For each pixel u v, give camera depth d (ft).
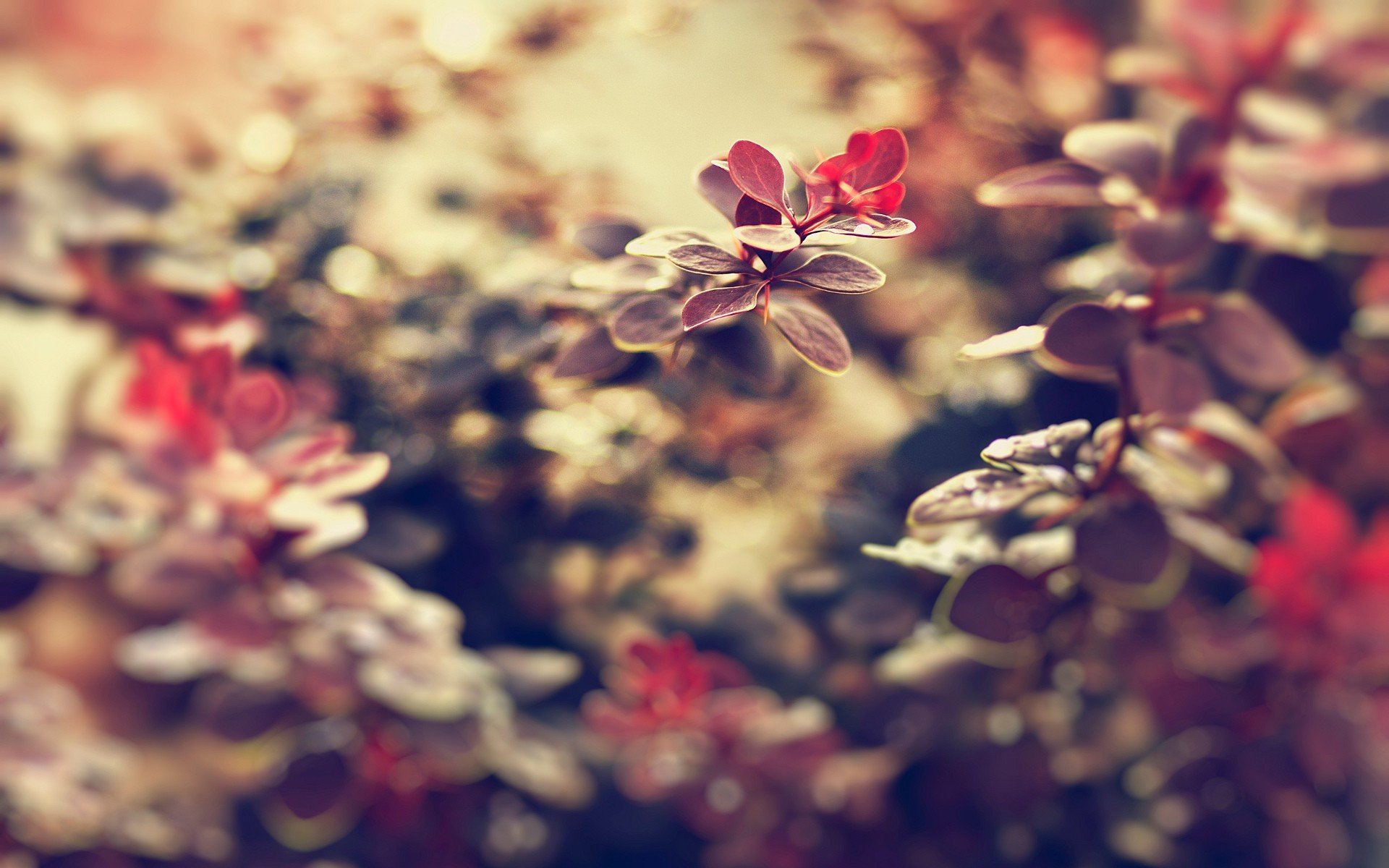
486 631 2.95
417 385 2.70
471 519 2.77
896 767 2.52
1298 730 2.25
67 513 2.61
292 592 2.16
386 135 3.47
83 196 2.79
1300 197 2.29
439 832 2.57
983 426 2.92
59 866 2.60
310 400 2.23
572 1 3.59
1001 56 3.54
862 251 3.37
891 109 3.57
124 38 3.69
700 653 3.04
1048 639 2.23
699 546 3.16
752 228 1.62
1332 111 2.60
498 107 3.53
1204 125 2.15
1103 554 1.96
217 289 2.51
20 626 3.86
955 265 3.52
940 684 2.32
